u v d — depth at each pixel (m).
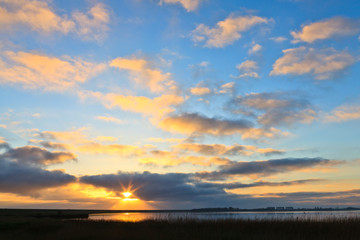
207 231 23.42
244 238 20.38
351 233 22.17
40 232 23.61
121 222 33.88
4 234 22.83
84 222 34.66
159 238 18.64
